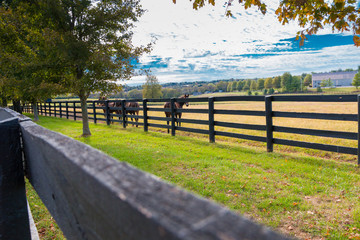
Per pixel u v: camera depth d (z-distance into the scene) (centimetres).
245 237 15
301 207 324
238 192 375
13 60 788
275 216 308
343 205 329
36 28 838
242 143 831
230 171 467
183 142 782
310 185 395
